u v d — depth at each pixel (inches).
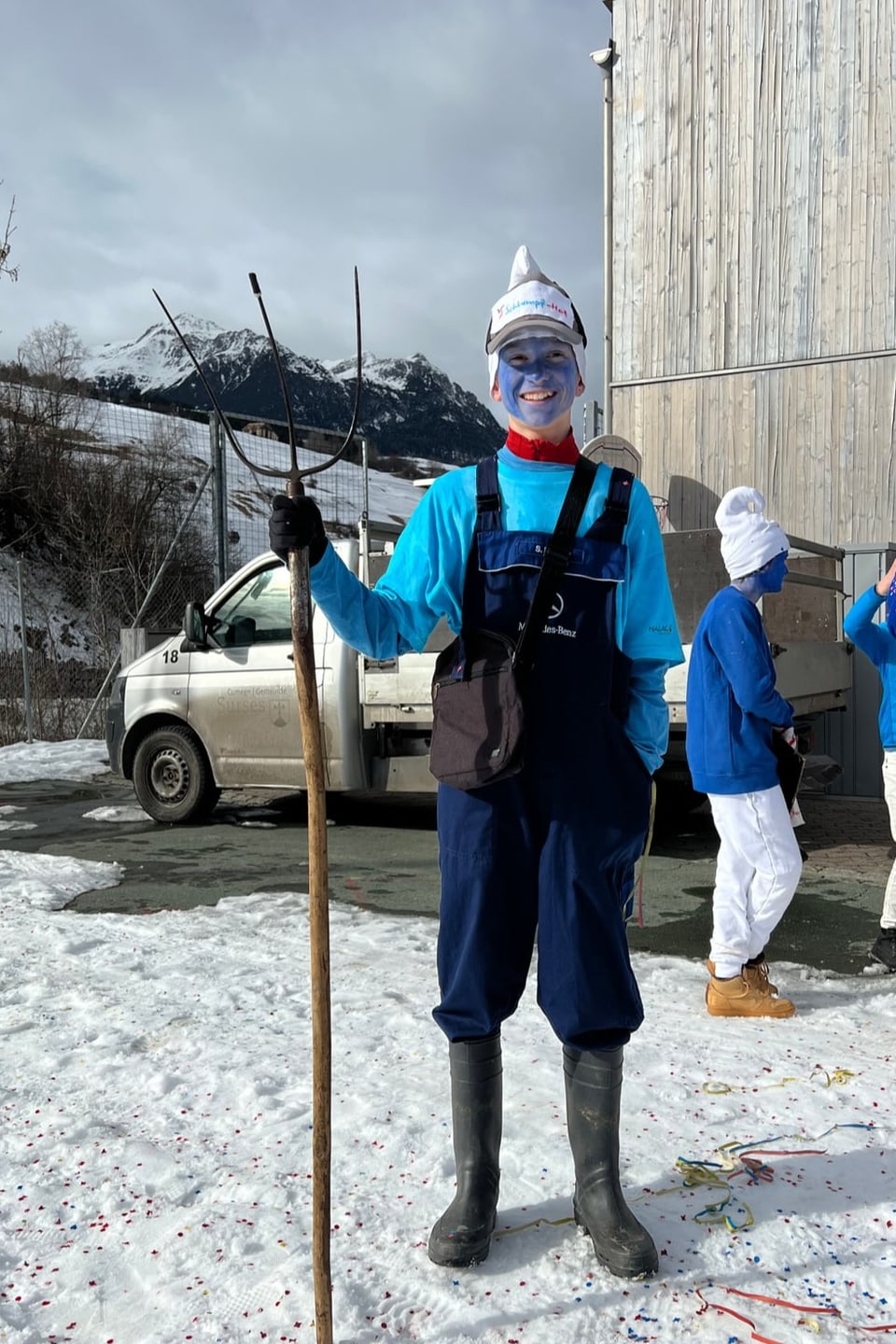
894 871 165.2
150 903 215.8
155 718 321.7
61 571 1035.9
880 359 361.7
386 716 281.7
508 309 83.6
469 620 83.3
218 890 227.3
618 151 403.9
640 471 395.2
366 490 204.2
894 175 356.8
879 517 363.9
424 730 285.3
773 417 380.5
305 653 70.9
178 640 316.5
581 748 81.0
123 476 1104.8
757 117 378.6
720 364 388.5
